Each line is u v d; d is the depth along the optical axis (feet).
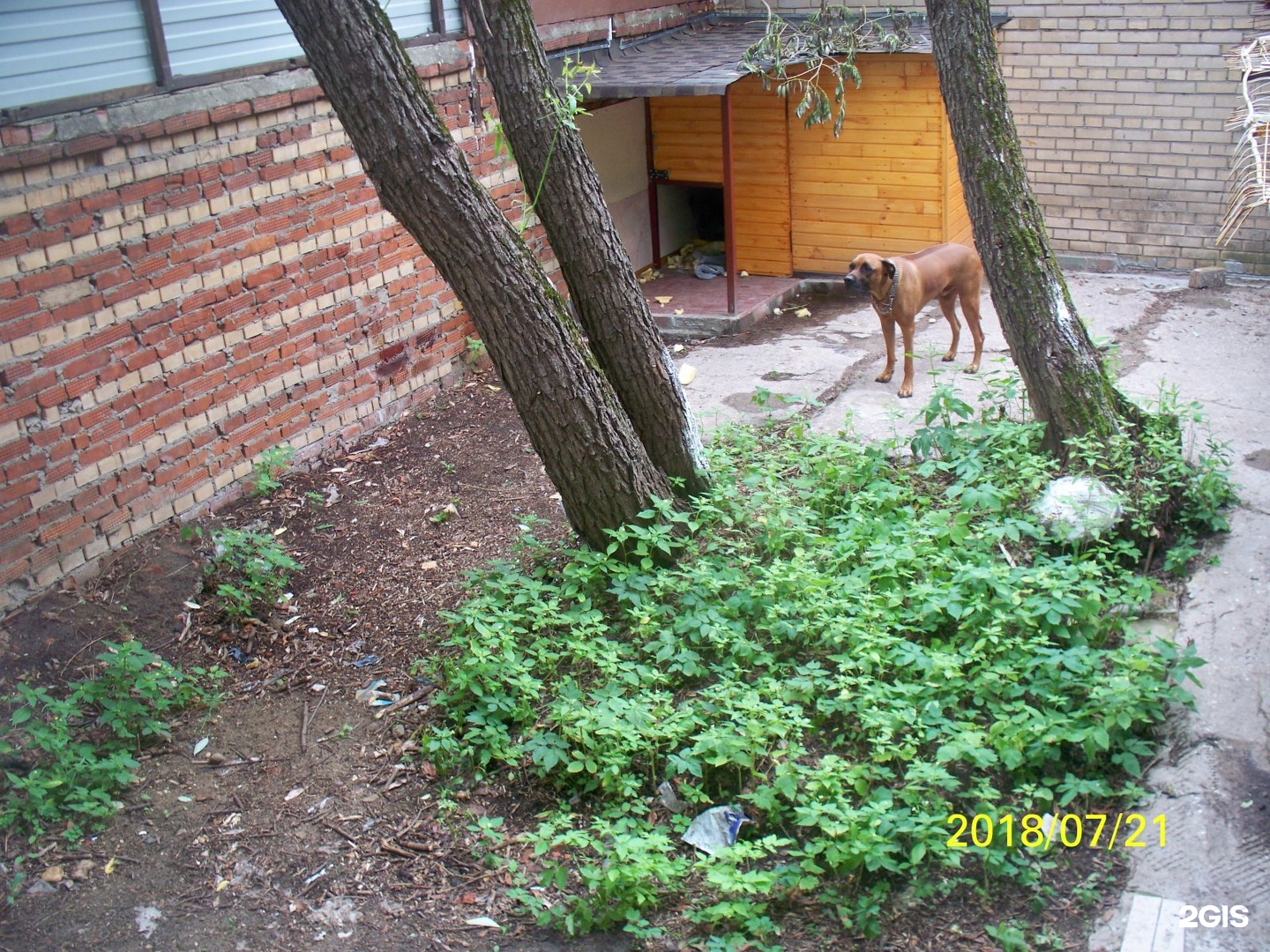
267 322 24.54
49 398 20.24
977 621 17.65
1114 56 35.65
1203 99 34.88
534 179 19.88
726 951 13.60
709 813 15.62
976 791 14.57
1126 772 15.76
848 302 37.06
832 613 18.16
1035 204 22.03
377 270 27.14
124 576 21.34
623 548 20.43
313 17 16.42
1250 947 12.98
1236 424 25.38
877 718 15.67
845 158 37.06
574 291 20.61
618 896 14.34
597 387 19.74
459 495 24.88
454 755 17.20
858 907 14.07
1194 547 20.57
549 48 32.09
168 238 22.04
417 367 28.99
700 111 37.83
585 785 16.37
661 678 17.40
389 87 16.96
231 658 20.29
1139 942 13.21
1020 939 13.34
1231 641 17.75
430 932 14.46
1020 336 22.00
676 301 36.42
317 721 18.54
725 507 21.93
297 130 24.43
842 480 22.54
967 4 21.22
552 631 19.60
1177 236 36.73
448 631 20.24
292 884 15.33
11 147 19.19
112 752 17.76
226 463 24.06
